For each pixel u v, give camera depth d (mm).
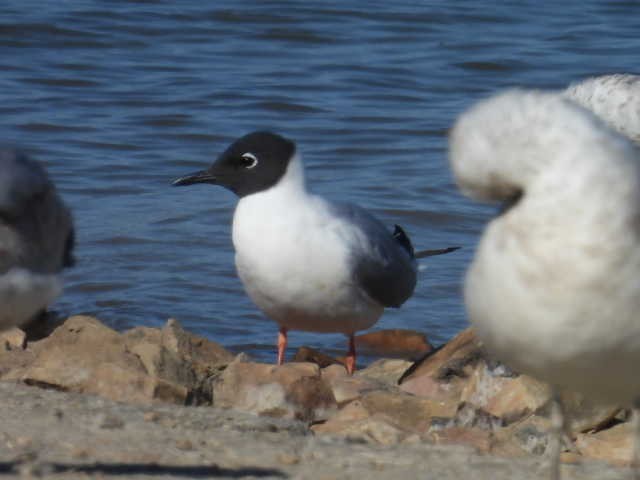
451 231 20891
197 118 26469
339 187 22703
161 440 9773
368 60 31016
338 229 13383
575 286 7355
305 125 26281
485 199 7840
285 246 13180
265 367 11766
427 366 13492
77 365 11422
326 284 13359
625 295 7352
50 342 12773
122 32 32531
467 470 9445
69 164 23672
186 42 32250
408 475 9195
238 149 13398
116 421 10133
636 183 7363
